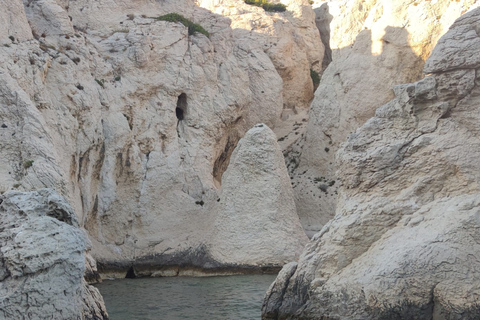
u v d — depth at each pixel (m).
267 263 31.45
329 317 17.25
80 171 32.59
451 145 18.48
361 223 18.27
